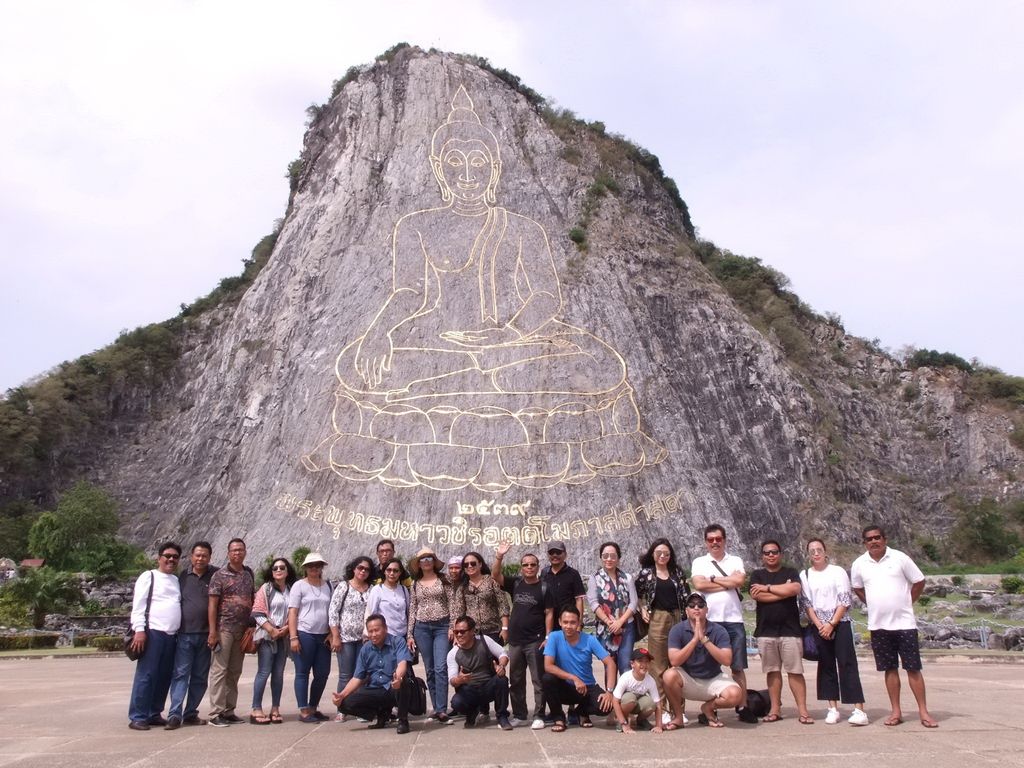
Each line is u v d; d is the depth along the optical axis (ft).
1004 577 126.52
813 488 152.35
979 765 24.31
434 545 119.75
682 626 32.73
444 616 36.50
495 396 133.18
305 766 25.27
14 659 74.54
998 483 199.72
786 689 45.73
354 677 33.83
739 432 153.48
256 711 35.55
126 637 34.24
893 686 32.09
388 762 25.79
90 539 137.08
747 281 217.97
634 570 120.88
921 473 196.54
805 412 165.78
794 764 24.64
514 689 34.99
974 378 224.12
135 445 169.17
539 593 34.86
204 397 163.63
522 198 168.35
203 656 36.11
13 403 165.07
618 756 26.30
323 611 37.68
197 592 36.06
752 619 91.91
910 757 25.50
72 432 167.12
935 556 167.02
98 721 36.14
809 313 227.61
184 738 31.19
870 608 32.81
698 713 36.32
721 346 164.96
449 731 32.53
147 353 182.50
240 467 140.15
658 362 151.02
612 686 33.32
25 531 147.33
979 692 42.68
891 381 221.46
